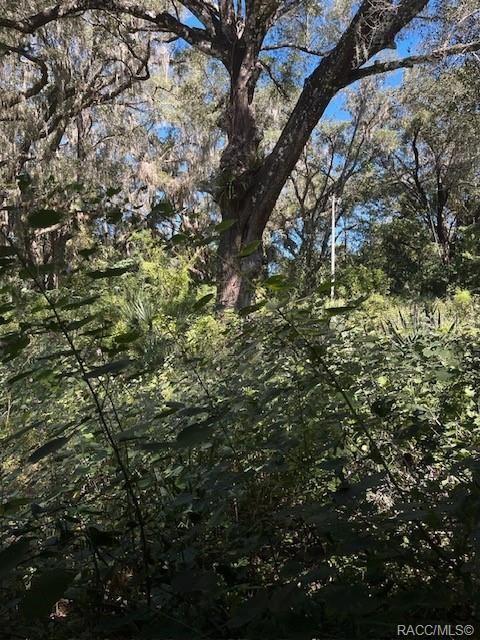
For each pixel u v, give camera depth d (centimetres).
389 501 201
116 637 156
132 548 173
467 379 302
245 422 212
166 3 1487
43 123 1794
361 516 152
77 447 237
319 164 2975
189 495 186
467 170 2411
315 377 204
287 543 190
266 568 183
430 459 212
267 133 2334
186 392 273
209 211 2000
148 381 303
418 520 144
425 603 125
